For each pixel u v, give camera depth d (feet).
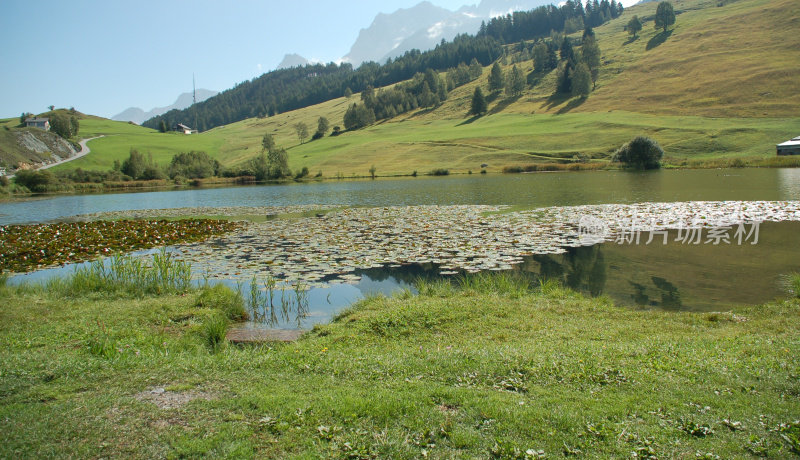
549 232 75.36
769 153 240.53
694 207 96.99
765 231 70.23
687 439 16.56
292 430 17.52
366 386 21.36
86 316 37.35
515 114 457.27
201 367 24.29
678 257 57.47
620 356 24.73
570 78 480.23
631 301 41.70
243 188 254.88
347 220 98.99
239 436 17.19
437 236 75.10
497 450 15.99
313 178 310.65
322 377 22.75
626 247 63.57
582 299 39.93
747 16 516.32
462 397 19.72
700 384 20.92
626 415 18.24
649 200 116.37
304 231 85.05
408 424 17.74
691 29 538.88
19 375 23.11
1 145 339.36
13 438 17.11
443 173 283.59
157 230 88.63
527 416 17.98
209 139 575.38
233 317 40.22
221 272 55.47
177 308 39.75
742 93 349.41
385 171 308.81
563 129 355.36
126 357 26.30
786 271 49.80
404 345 29.32
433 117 529.86
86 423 18.12
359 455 15.98
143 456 16.08
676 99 378.12
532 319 33.91
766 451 15.62
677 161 248.52
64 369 23.86
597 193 139.13
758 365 22.66
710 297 42.14
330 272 54.80
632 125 332.19
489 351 25.81
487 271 53.47
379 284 49.98
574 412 18.35
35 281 52.90
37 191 257.14
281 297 46.32
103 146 455.63
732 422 17.42
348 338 31.17
